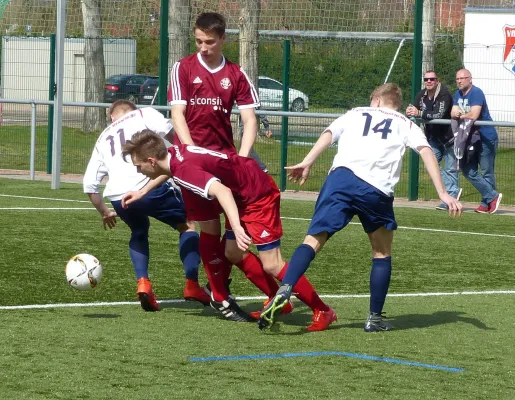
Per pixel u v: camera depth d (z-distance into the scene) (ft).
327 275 53.01
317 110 109.29
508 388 30.35
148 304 42.01
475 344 36.73
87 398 28.32
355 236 68.18
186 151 37.78
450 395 29.40
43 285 47.67
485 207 84.94
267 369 32.19
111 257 56.65
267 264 39.40
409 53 105.29
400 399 28.84
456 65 109.40
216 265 40.52
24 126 114.52
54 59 105.60
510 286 50.57
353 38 106.32
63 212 76.74
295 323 40.73
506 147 109.40
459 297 47.26
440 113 84.53
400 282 51.29
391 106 39.42
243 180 38.47
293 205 87.10
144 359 33.27
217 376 31.14
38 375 30.81
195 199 39.81
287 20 108.37
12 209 77.87
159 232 67.77
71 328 38.24
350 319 41.70
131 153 38.09
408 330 39.32
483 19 129.80
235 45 126.31
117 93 109.91
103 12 109.91
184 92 45.01
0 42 113.91
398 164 38.29
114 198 43.75
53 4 116.57
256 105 45.78
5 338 36.11
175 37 106.93
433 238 68.23
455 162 84.48
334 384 30.40
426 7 103.91
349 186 37.86
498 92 106.83
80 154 110.73
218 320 40.91
